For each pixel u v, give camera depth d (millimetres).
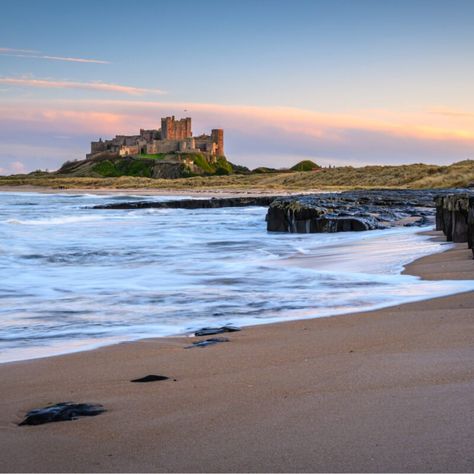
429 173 105312
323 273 13938
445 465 3525
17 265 18156
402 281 12242
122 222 40250
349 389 5027
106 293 12234
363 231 27031
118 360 6680
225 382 5496
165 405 4895
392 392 4863
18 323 9250
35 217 45469
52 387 5648
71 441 4203
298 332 7820
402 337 7070
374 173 114750
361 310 9391
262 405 4746
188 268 16266
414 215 30328
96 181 146875
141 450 3988
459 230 18609
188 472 3621
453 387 4891
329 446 3857
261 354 6594
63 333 8492
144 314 9836
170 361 6484
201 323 8969
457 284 11383
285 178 126562
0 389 5652
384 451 3738
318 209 28688
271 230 30984
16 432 4445
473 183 81250
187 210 56406
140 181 143375
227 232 31297
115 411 4812
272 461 3699
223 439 4086
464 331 7156
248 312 9719
